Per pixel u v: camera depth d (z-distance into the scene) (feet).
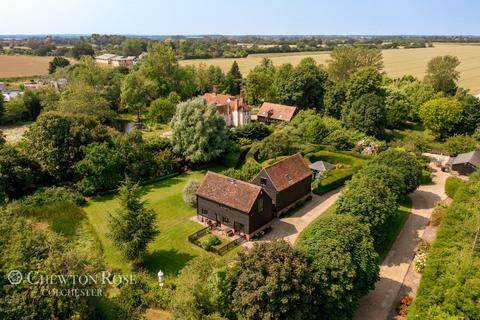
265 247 89.66
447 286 88.38
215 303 86.53
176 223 145.89
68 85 366.63
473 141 225.35
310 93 312.91
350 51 361.10
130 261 118.01
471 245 103.19
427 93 298.56
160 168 191.93
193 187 159.33
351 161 202.59
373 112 235.20
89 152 169.27
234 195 136.87
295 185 157.58
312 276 85.76
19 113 325.62
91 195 169.78
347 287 85.46
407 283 109.60
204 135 196.13
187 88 361.51
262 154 206.59
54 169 172.04
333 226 101.40
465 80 429.38
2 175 152.25
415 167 159.74
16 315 72.79
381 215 117.91
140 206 117.70
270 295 79.56
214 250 125.49
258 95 377.50
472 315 80.64
